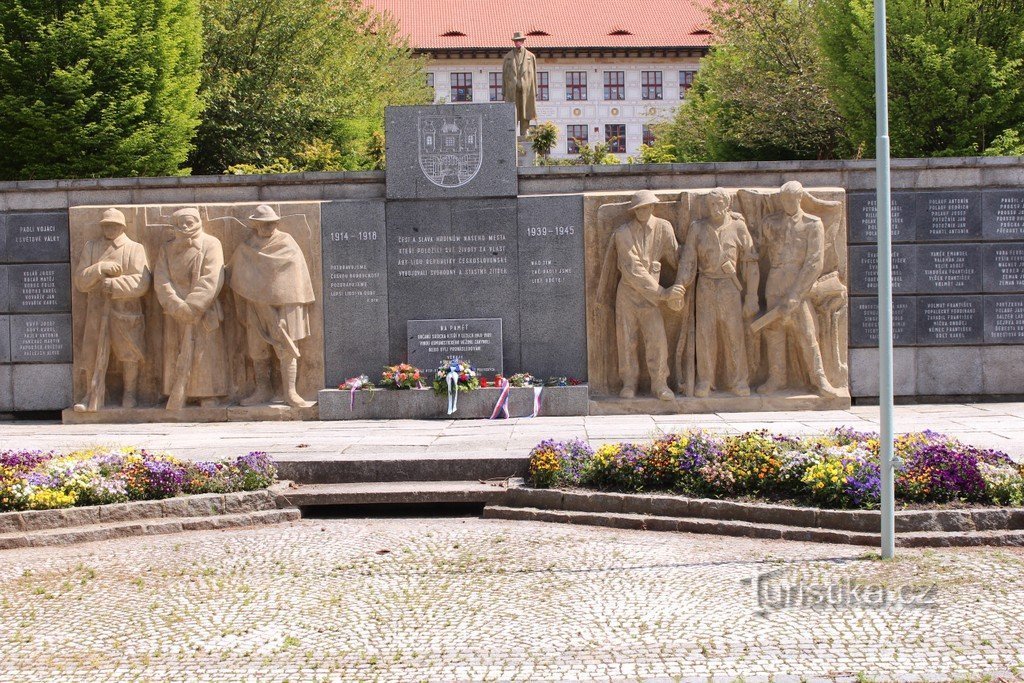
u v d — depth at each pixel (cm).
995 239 1468
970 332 1470
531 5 6575
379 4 6538
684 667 558
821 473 873
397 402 1398
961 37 2462
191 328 1411
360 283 1446
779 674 544
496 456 1025
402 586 725
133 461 984
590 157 4681
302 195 1481
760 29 3466
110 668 579
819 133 3359
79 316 1438
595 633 616
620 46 6366
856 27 2598
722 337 1410
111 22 2352
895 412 1369
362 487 991
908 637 595
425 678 554
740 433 1130
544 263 1443
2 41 2242
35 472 943
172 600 704
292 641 615
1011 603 651
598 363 1433
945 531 811
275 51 3281
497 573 752
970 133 2473
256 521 938
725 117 3688
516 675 554
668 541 837
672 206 1419
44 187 1467
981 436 1110
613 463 961
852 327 1459
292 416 1406
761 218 1414
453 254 1447
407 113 1450
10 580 762
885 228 764
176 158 2541
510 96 2688
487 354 1436
